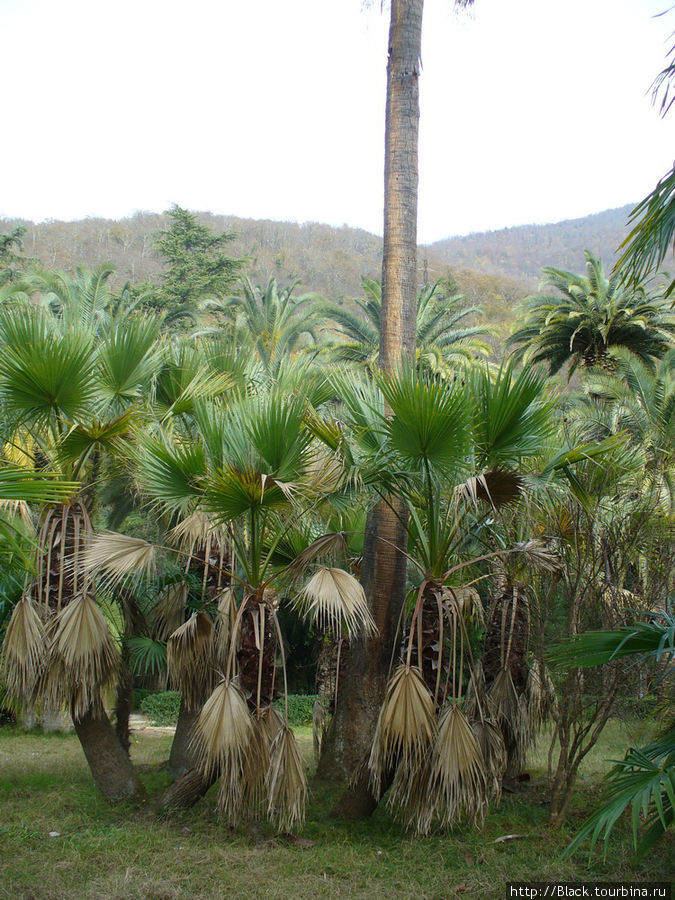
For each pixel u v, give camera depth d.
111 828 6.08
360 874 5.32
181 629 6.70
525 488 5.85
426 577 6.09
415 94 8.09
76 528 6.46
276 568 7.62
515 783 7.69
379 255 87.06
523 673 7.28
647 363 25.58
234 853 5.62
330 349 26.59
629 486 6.53
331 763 7.88
